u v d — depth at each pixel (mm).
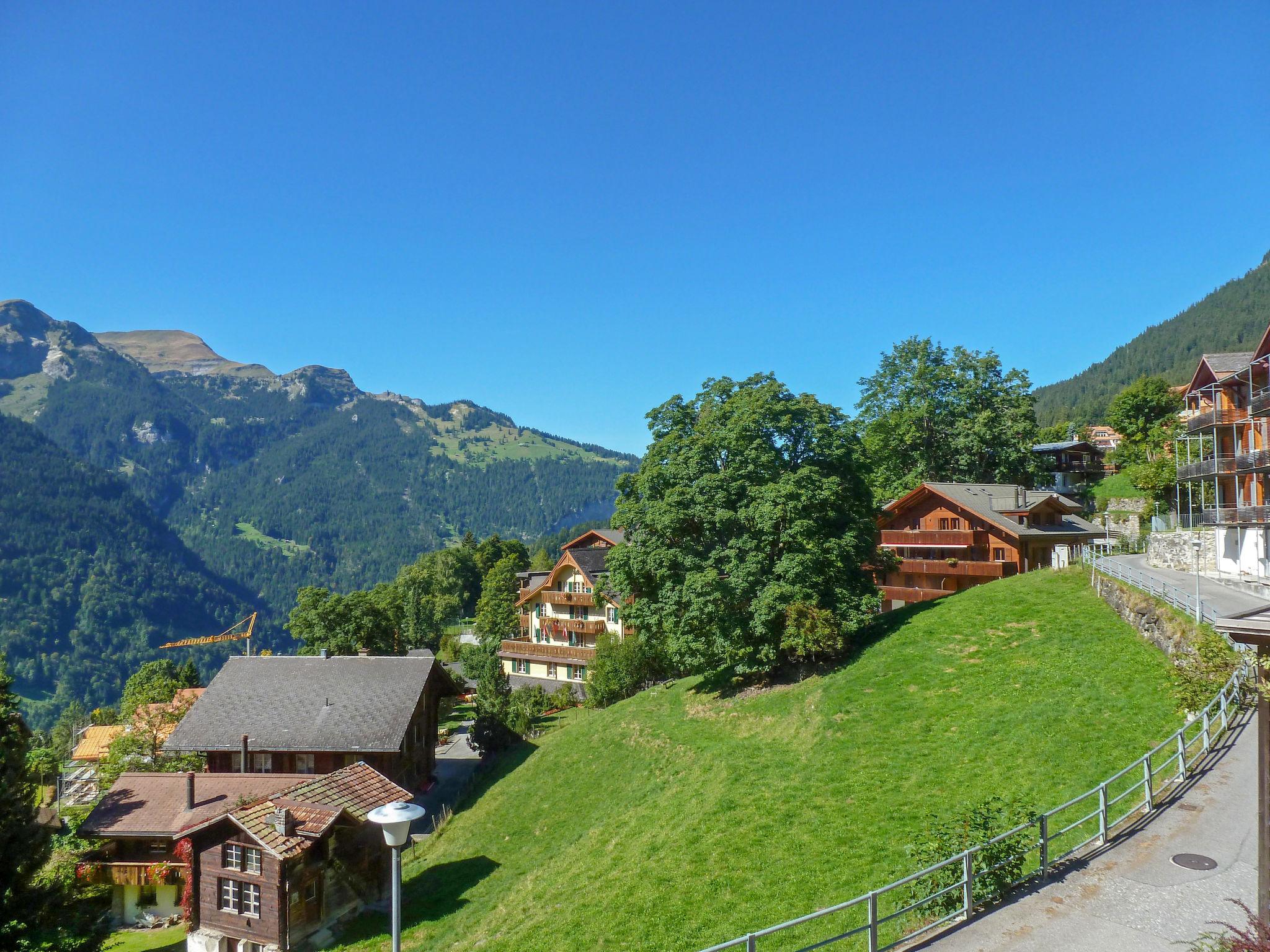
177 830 33062
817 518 38656
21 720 23625
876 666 33938
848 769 25547
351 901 29453
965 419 68938
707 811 25156
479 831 35719
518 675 78812
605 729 42781
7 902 18406
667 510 40000
